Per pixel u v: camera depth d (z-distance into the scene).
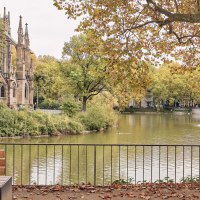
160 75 129.50
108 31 15.61
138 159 28.02
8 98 79.12
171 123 75.50
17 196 11.02
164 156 29.28
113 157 29.38
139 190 12.03
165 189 12.13
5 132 49.88
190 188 12.33
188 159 27.77
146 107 141.12
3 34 58.50
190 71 19.14
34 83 103.19
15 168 24.33
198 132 55.56
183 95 131.12
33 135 51.28
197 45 18.34
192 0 15.59
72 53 70.25
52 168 24.42
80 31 15.83
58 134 53.41
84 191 11.83
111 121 63.47
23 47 90.81
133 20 15.43
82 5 14.76
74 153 31.41
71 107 60.72
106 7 14.64
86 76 68.56
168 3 15.61
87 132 57.34
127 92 17.75
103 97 69.69
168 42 17.48
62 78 72.81
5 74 79.25
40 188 12.09
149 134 52.97
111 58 15.81
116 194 11.41
